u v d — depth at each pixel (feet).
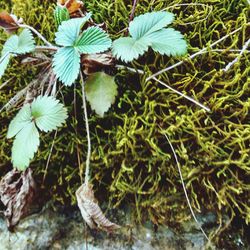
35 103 1.23
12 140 1.33
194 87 1.24
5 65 1.27
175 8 1.32
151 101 1.24
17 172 1.30
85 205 1.18
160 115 1.24
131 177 1.23
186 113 1.22
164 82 1.26
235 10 1.31
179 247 1.23
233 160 1.19
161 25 1.22
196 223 1.24
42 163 1.31
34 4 1.41
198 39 1.29
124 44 1.22
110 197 1.27
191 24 1.30
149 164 1.22
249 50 1.27
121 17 1.33
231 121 1.22
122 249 1.25
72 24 1.24
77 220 1.30
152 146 1.21
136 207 1.26
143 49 1.20
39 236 1.29
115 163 1.26
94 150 1.27
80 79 1.29
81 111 1.30
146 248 1.24
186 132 1.21
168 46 1.20
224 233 1.23
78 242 1.28
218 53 1.26
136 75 1.28
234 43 1.25
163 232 1.25
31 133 1.21
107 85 1.24
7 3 1.48
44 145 1.31
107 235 1.27
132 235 1.26
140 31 1.23
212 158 1.20
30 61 1.31
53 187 1.31
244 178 1.20
